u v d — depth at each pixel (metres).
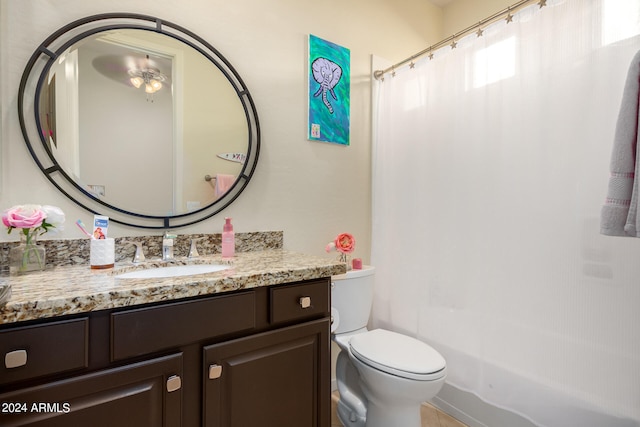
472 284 1.43
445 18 2.33
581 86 1.12
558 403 1.17
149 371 0.75
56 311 0.64
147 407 0.74
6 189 1.00
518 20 1.29
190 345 0.81
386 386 1.21
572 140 1.14
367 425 1.35
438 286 1.57
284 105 1.59
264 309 0.95
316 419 1.04
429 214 1.63
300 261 1.17
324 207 1.75
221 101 1.41
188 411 0.81
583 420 1.11
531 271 1.24
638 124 0.92
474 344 1.42
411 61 1.75
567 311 1.15
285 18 1.60
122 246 1.17
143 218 1.24
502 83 1.34
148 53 1.25
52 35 1.07
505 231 1.32
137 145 1.23
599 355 1.08
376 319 1.90
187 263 1.20
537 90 1.23
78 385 0.67
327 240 1.76
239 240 1.44
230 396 0.86
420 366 1.19
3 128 1.00
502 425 1.38
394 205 1.82
